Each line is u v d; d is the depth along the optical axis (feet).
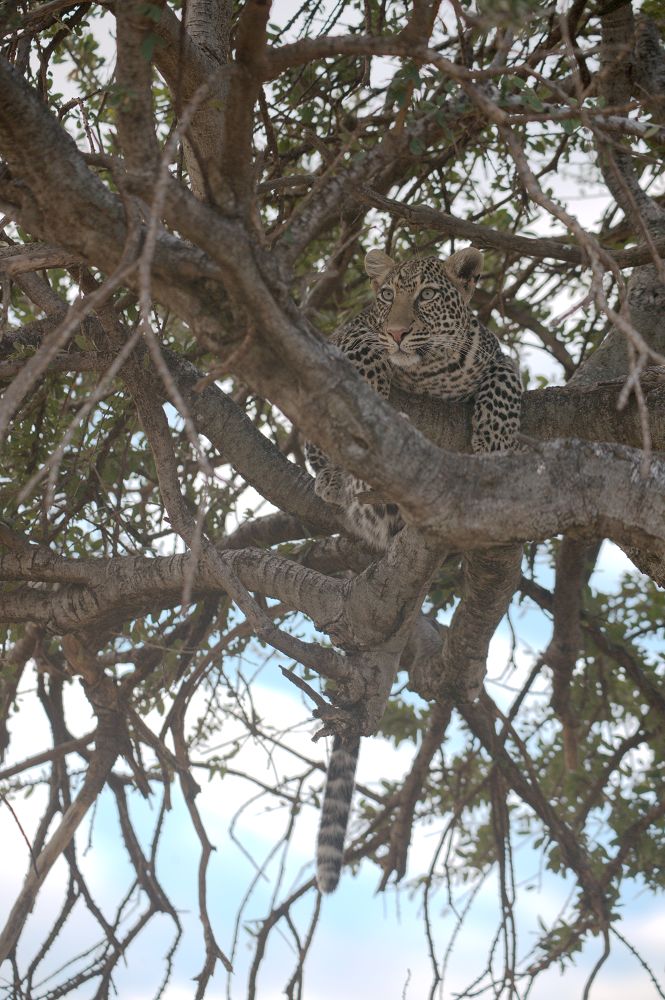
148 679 67.15
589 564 65.82
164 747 56.39
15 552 51.37
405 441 29.04
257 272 25.94
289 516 56.24
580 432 44.06
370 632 45.06
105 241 27.50
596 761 69.87
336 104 45.93
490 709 62.08
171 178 25.00
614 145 26.96
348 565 53.57
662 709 63.41
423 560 41.24
